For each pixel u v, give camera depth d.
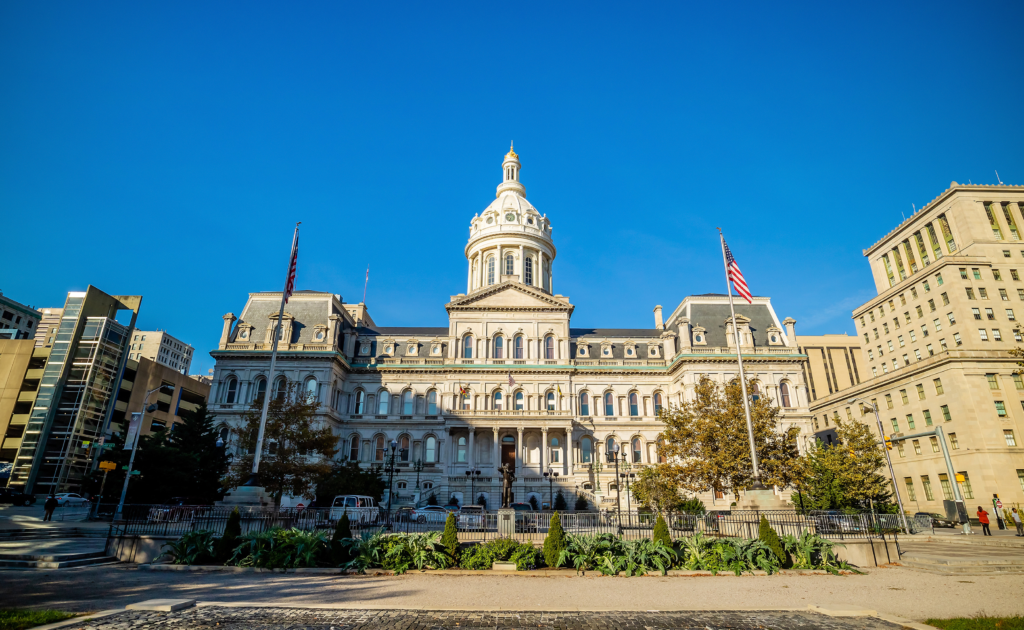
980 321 69.12
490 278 93.62
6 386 81.62
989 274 71.62
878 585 20.34
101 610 14.70
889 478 73.94
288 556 22.48
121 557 25.38
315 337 75.81
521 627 13.66
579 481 69.94
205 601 16.20
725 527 28.72
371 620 14.03
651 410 77.75
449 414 73.00
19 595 16.92
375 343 81.25
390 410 76.31
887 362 82.62
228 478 47.38
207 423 60.47
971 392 63.78
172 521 27.31
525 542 24.62
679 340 76.56
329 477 57.25
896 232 88.50
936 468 67.00
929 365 68.38
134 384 89.75
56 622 12.87
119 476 52.88
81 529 37.25
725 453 43.59
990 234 74.75
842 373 144.50
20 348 83.88
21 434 79.31
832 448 57.81
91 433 80.06
